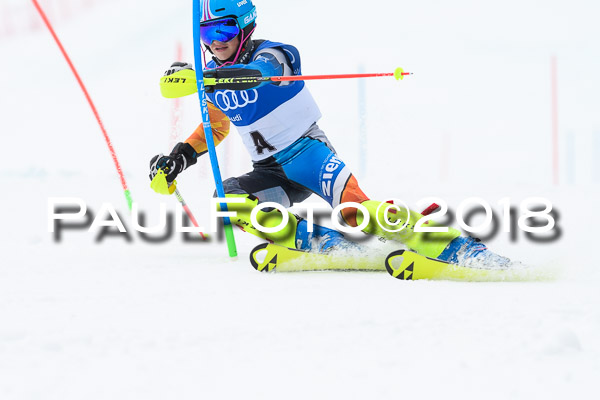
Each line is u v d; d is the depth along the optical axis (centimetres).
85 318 957
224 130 1571
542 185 3161
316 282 1223
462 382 708
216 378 725
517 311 968
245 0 1413
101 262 1451
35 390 693
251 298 1083
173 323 928
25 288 1169
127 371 745
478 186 3189
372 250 1341
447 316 948
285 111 1449
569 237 1734
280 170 1501
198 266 1402
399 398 675
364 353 798
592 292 1102
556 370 734
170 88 1396
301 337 862
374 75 1302
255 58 1411
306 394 686
